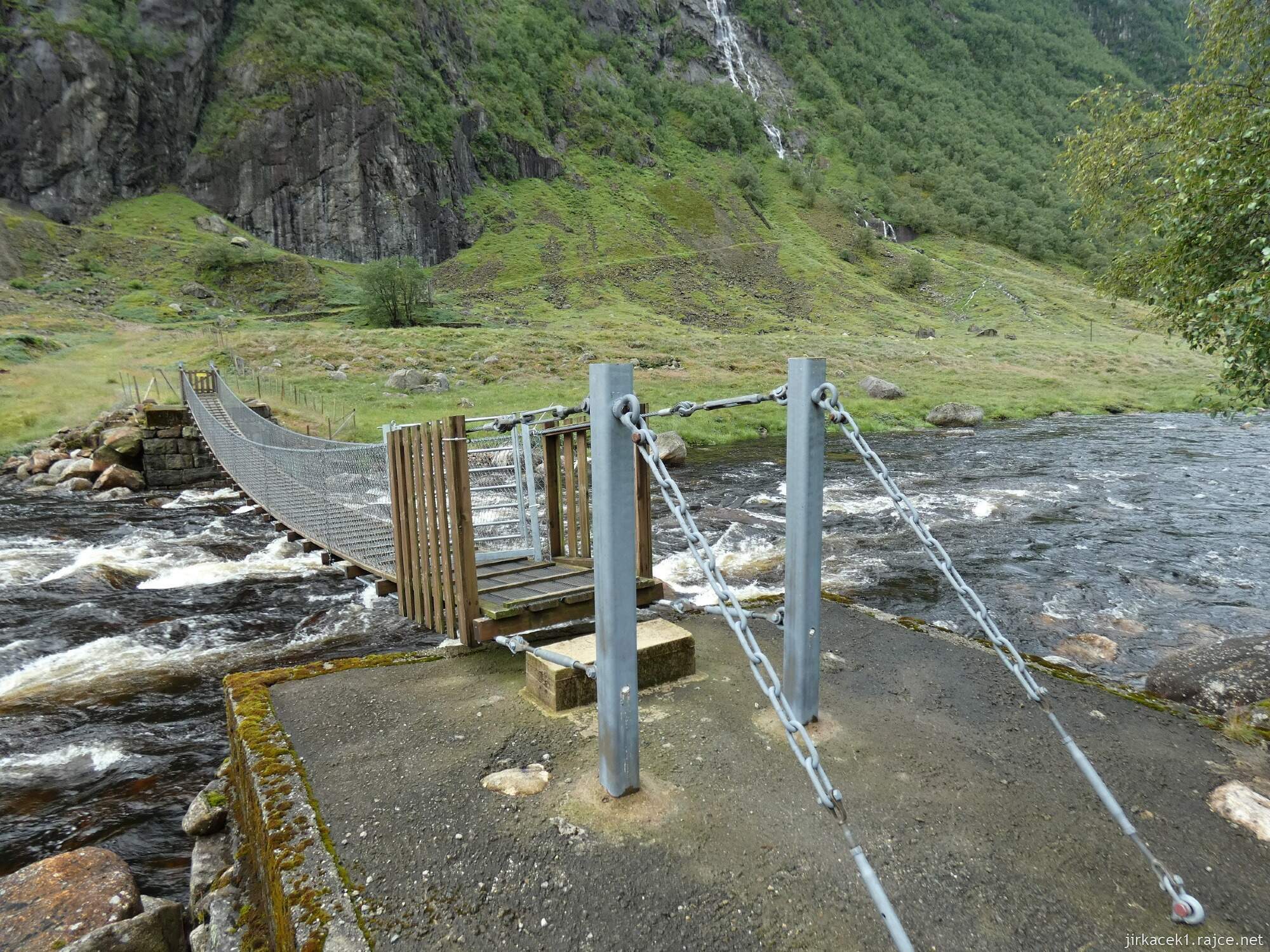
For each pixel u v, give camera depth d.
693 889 2.35
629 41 167.50
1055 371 45.91
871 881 1.76
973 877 2.41
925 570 9.73
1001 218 130.12
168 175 84.75
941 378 41.47
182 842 4.46
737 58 188.25
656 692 3.82
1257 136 5.88
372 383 32.19
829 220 124.12
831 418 2.87
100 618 8.46
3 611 8.64
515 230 99.38
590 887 2.37
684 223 114.06
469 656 4.40
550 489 5.08
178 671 7.03
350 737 3.41
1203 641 7.00
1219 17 7.01
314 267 74.62
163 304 57.59
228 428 18.22
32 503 16.25
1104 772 3.07
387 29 108.38
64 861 3.61
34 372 29.95
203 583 9.98
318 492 7.37
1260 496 13.95
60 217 75.81
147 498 16.89
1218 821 2.75
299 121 86.62
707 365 41.25
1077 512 13.09
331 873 2.46
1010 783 2.97
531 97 129.50
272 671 4.24
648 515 4.54
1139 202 8.02
